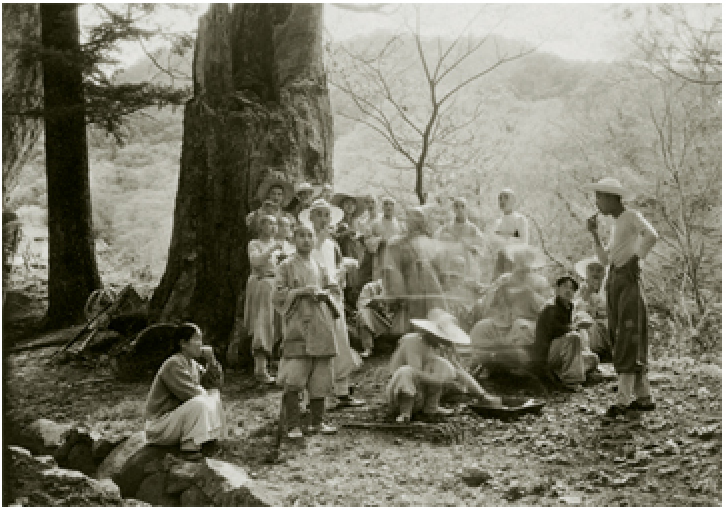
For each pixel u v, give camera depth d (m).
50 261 11.64
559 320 7.98
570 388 7.92
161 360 9.27
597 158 12.55
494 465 6.22
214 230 9.91
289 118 10.37
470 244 8.33
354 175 13.88
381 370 8.52
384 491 5.73
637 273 6.94
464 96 13.50
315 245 8.07
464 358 8.16
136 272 16.70
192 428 6.11
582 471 6.00
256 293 8.59
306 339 6.83
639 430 6.64
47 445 6.81
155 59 12.96
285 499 5.43
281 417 6.84
